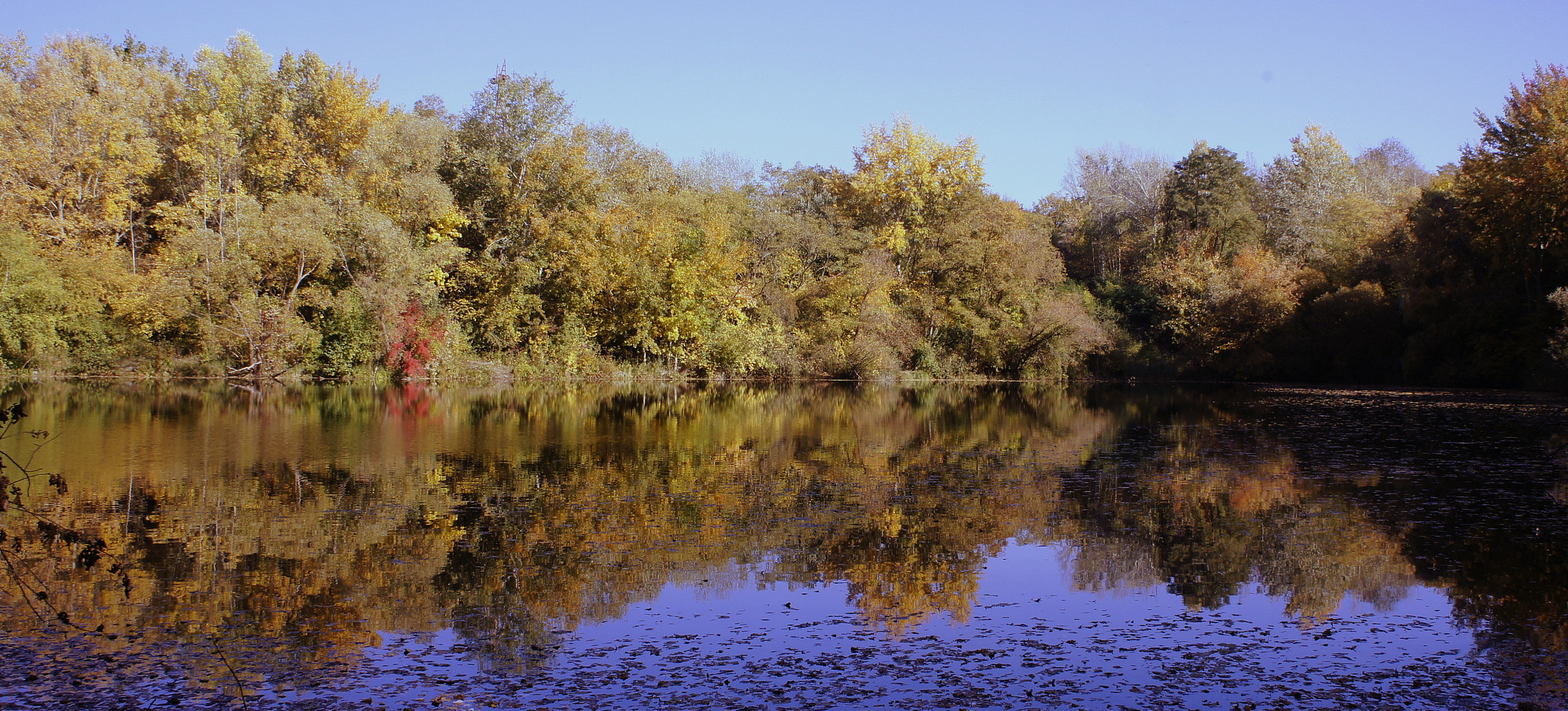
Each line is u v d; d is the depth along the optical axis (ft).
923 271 149.79
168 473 39.63
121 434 52.11
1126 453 49.57
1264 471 42.86
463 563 25.52
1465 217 116.26
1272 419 70.49
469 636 19.70
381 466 42.11
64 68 111.14
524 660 18.31
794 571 25.04
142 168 114.52
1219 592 23.38
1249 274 145.69
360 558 25.89
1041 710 16.12
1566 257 106.52
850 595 22.95
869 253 140.87
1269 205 192.03
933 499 35.76
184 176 124.26
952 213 151.33
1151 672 17.94
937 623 20.80
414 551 26.73
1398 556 26.78
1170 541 28.81
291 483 37.52
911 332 141.28
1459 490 37.78
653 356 130.72
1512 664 18.34
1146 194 197.77
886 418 71.51
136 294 100.83
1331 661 18.54
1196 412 77.97
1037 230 165.17
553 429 59.21
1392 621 20.98
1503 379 111.75
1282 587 23.81
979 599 22.68
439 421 62.90
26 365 98.73
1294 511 33.53
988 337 144.05
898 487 38.40
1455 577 24.62
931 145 152.25
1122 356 148.56
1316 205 175.73
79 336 101.24
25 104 106.63
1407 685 17.29
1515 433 58.54
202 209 111.86
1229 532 30.09
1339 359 134.82
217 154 118.32
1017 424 67.00
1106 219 203.72
